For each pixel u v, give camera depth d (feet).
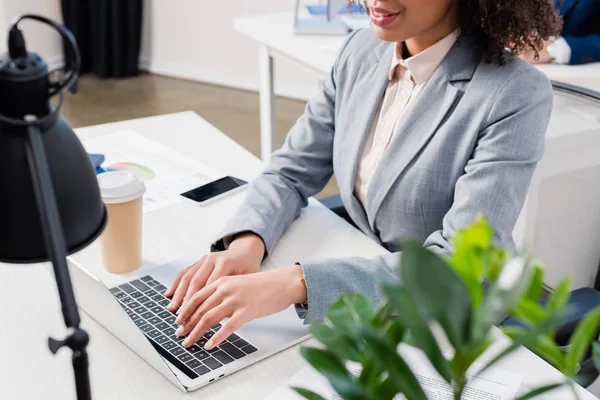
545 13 4.49
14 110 1.97
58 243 1.79
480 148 4.27
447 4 4.33
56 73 2.07
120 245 3.97
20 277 4.01
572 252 5.07
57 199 2.06
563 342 4.00
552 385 1.86
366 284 3.83
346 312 2.08
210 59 16.26
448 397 3.03
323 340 1.96
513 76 4.33
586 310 4.13
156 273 4.07
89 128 6.01
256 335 3.57
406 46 4.74
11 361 3.35
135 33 16.25
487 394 3.08
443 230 4.20
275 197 4.72
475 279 1.86
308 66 8.27
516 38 4.38
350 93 5.06
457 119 4.38
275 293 3.67
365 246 4.46
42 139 2.02
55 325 3.61
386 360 1.72
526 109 4.26
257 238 4.31
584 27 8.37
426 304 1.60
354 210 4.99
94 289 3.26
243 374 3.31
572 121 4.84
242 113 14.60
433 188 4.46
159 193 4.98
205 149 5.70
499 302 1.68
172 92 15.72
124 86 16.03
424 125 4.51
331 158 5.29
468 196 4.13
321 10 8.79
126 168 5.27
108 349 3.45
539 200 5.22
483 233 1.95
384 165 4.61
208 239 4.47
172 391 3.19
